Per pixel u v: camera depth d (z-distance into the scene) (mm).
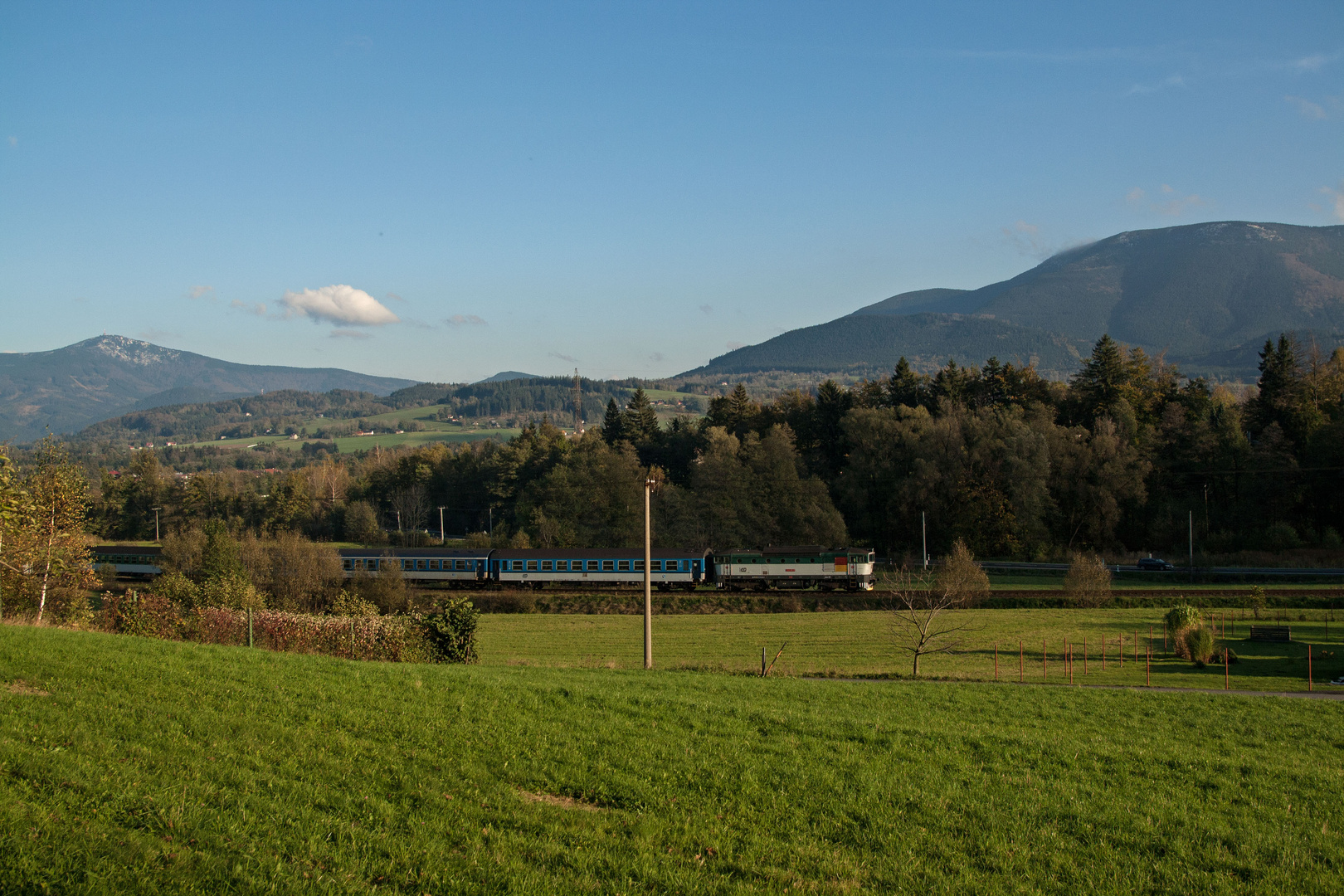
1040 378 116000
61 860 10109
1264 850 13812
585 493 98062
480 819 12906
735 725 19047
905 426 96812
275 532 121812
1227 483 90812
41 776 12570
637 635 54562
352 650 33188
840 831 13602
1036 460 86938
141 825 11469
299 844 11367
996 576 78875
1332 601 59219
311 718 17047
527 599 67250
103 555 82875
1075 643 49812
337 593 65062
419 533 116312
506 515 118938
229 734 15617
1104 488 87250
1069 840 13750
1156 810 15312
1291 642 48438
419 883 10703
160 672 19703
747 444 99562
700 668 39906
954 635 52781
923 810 14648
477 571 73250
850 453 102875
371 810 12844
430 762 15141
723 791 14891
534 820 12977
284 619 34406
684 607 65812
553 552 73562
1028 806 15023
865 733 19141
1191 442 92688
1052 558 87188
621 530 93812
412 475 139000
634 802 14203
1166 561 81125
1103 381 103438
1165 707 27141
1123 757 18734
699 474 96688
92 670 19172
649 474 98500
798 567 70625
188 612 36969
